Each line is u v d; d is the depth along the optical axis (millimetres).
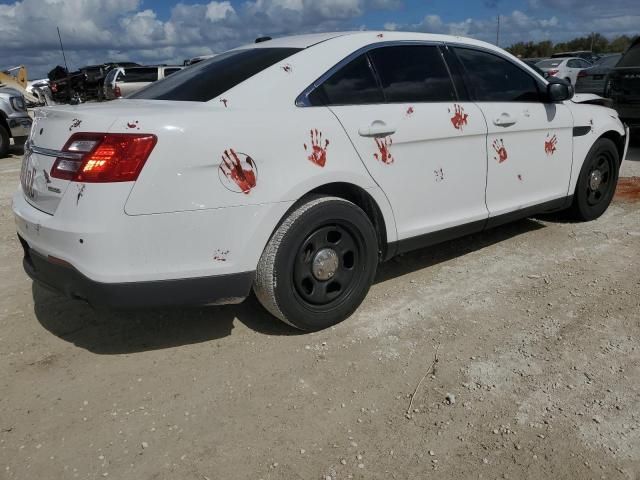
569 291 3762
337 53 3293
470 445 2361
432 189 3641
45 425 2541
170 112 2686
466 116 3760
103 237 2539
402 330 3295
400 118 3391
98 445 2410
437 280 3998
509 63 4254
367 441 2402
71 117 2750
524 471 2211
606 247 4559
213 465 2287
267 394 2730
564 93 4352
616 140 5273
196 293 2770
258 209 2820
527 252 4500
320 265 3148
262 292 3043
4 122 10648
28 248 3010
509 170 4160
